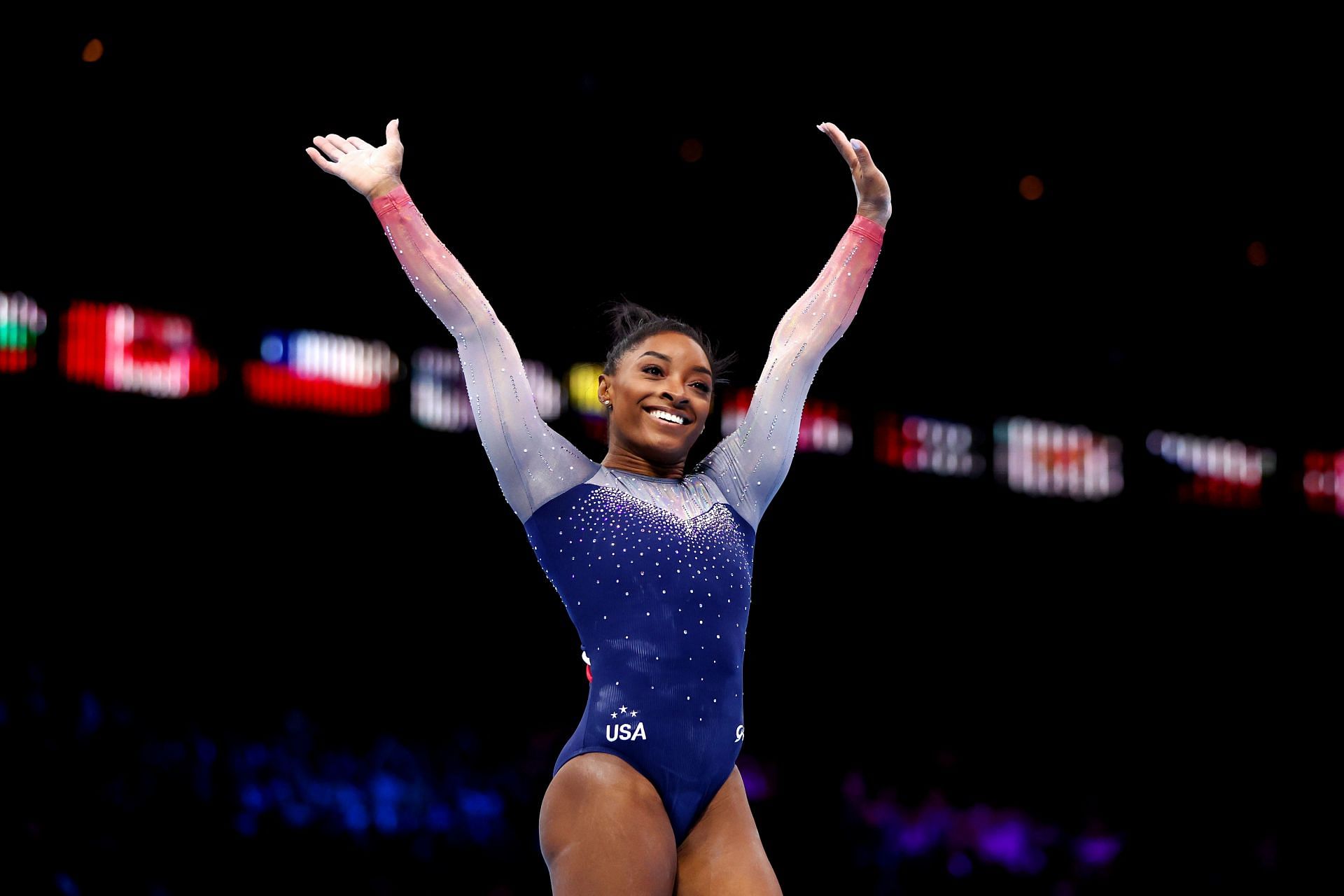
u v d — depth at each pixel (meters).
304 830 30.98
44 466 31.09
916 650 44.56
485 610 39.41
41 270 30.55
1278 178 39.72
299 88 33.25
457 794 34.44
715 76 35.75
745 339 40.22
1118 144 38.34
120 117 31.98
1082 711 45.62
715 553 8.34
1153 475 45.50
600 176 38.03
